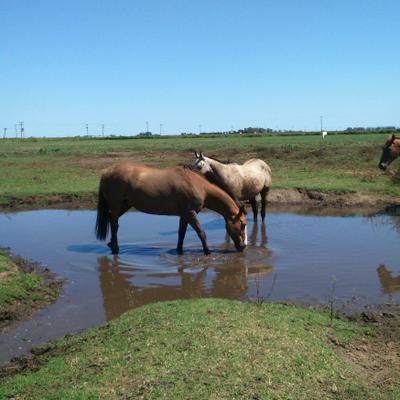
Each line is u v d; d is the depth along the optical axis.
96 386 5.02
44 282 9.42
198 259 10.94
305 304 8.10
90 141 69.81
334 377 5.25
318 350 5.78
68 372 5.45
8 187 21.83
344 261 10.62
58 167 29.33
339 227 14.15
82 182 23.17
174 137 75.12
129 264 10.69
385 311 7.73
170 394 4.80
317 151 28.72
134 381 5.06
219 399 4.71
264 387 4.91
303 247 11.84
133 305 8.40
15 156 36.97
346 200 17.98
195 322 6.33
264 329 6.19
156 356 5.50
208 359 5.39
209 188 11.15
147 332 6.16
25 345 6.87
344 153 27.44
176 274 9.98
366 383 5.26
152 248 11.98
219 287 9.16
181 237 11.45
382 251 11.41
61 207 18.77
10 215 17.23
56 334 7.23
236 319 6.45
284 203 18.42
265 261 10.71
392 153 15.36
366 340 6.38
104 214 11.73
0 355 6.57
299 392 4.90
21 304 8.24
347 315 7.52
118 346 5.93
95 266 10.60
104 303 8.50
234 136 69.62
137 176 11.22
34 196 19.69
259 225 14.51
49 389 5.10
